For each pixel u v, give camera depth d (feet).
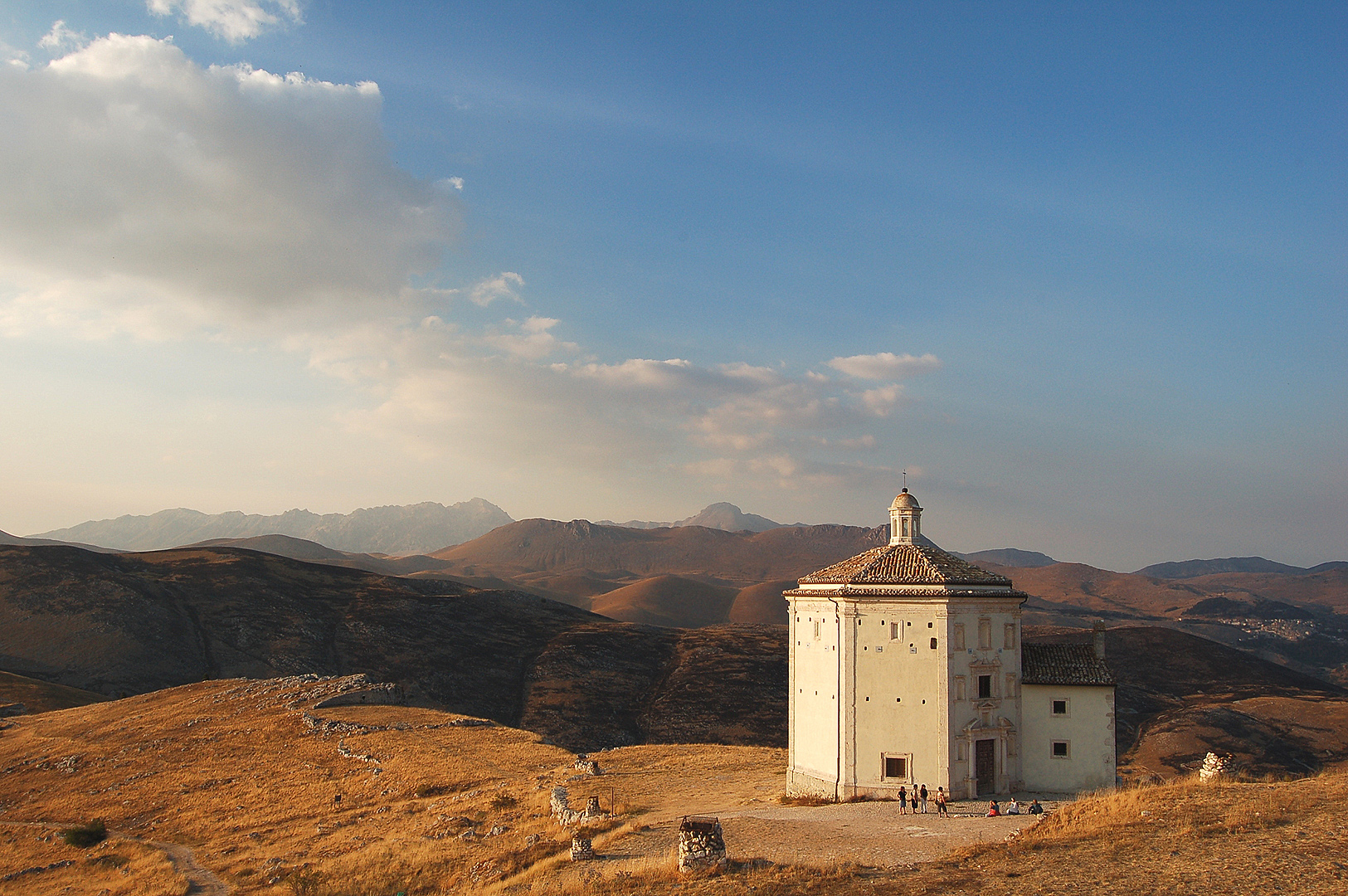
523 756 255.29
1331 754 465.06
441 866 146.10
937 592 168.04
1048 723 174.19
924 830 131.54
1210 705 550.77
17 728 359.87
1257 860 91.09
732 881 101.60
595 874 116.98
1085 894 86.22
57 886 179.22
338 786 233.76
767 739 524.93
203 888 163.53
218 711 340.59
